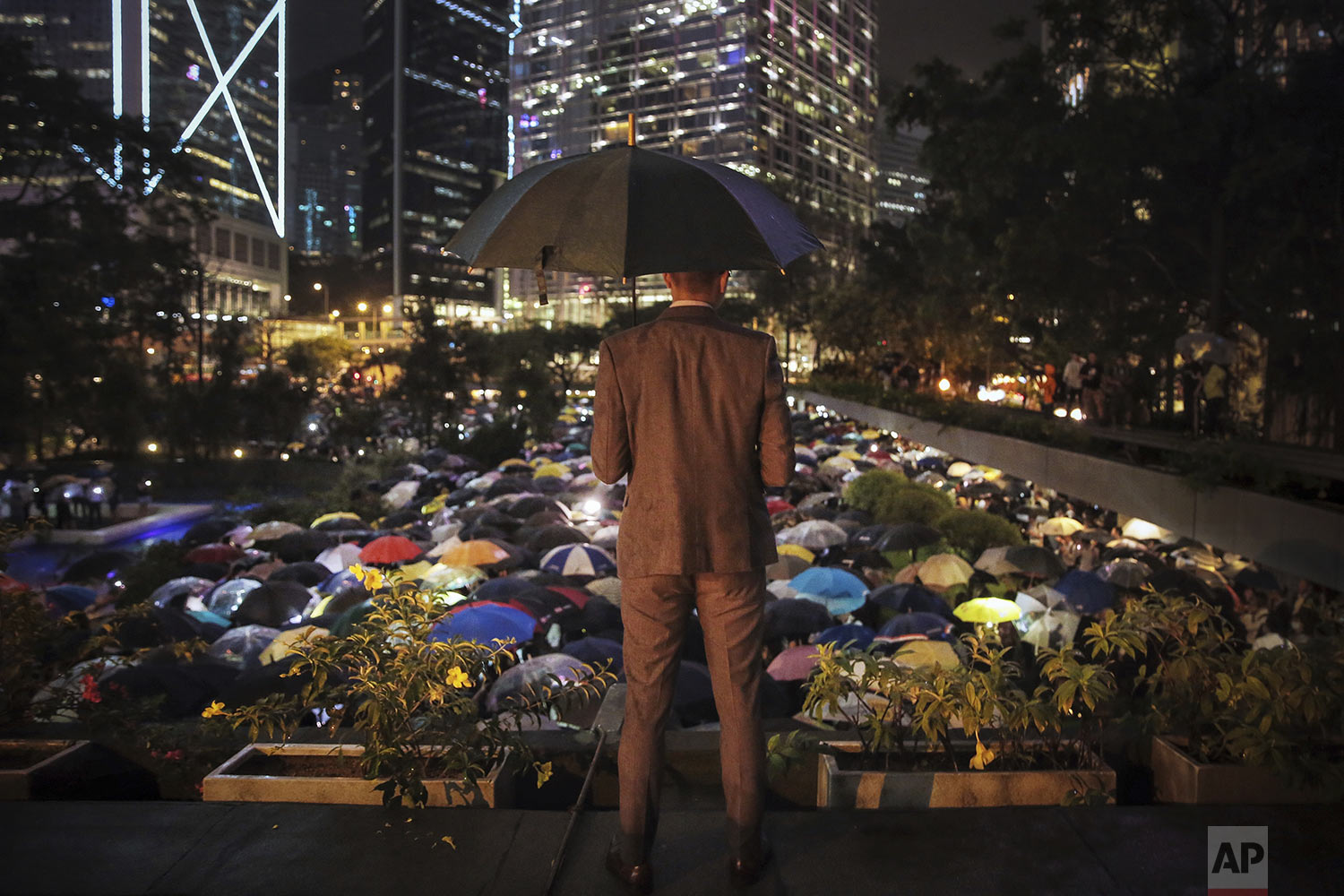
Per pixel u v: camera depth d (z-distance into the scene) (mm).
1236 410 20891
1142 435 19578
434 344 51875
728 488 2537
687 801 3861
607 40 160875
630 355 2568
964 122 27703
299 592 13781
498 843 2762
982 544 17297
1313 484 11656
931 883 2545
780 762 3537
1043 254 26562
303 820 2883
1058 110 25688
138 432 46000
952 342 49000
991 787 3305
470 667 3393
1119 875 2568
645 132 156750
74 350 38906
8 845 2707
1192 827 2822
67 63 148125
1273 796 3373
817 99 167500
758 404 2561
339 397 59188
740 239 2461
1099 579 12430
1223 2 23984
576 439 46219
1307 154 21297
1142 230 26609
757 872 2549
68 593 14766
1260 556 11953
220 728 3494
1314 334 24125
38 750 3838
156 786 4160
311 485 39938
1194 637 3855
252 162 179750
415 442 51281
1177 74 25828
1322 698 3305
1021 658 10156
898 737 3510
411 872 2605
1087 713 3639
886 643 10336
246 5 179125
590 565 15445
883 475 21688
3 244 42688
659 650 2582
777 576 14781
